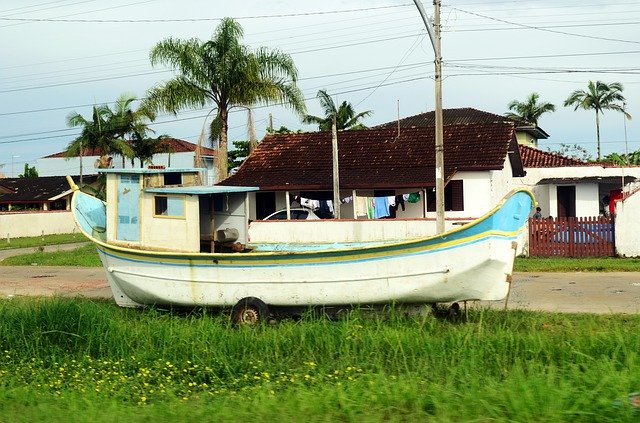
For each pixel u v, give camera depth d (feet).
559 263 72.95
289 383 32.32
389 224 82.28
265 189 100.22
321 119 163.12
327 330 37.93
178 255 48.06
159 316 47.29
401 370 33.14
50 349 39.50
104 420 25.76
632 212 79.00
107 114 164.96
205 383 34.19
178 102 113.39
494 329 40.06
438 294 43.75
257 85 112.98
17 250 128.67
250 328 42.14
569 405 25.09
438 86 67.15
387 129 110.52
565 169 121.19
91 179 214.07
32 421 26.32
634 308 47.73
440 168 67.21
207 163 165.78
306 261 45.34
